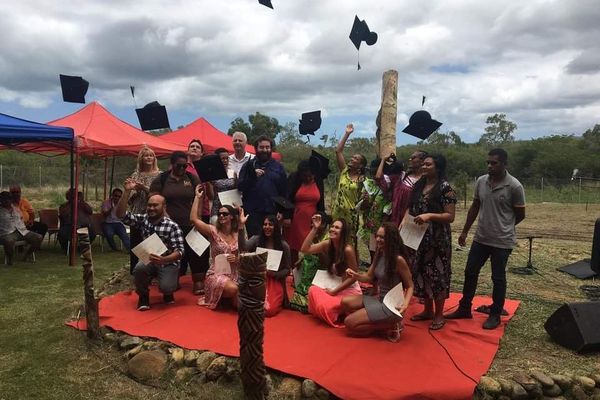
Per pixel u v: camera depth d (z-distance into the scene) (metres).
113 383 3.86
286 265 5.20
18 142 8.59
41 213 9.86
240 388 3.74
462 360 3.92
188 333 4.50
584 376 3.71
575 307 4.34
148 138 10.66
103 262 8.30
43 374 3.96
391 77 6.72
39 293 6.15
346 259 4.93
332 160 16.25
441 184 4.51
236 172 6.41
